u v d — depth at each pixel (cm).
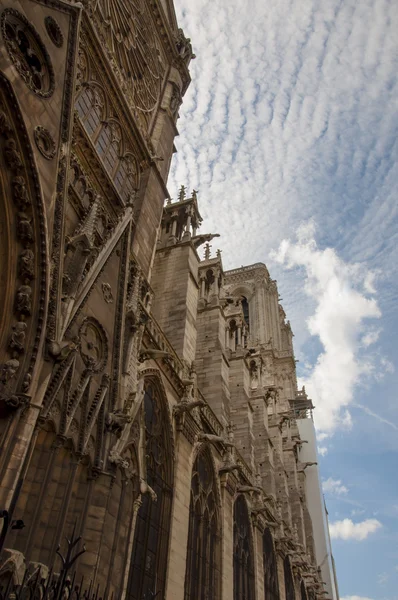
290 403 7844
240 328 4669
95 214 1602
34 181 1189
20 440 1016
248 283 9081
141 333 1809
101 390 1420
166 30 3462
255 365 4922
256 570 3102
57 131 1324
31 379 1082
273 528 3812
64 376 1198
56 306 1216
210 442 2684
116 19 2769
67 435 1229
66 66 1412
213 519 2633
